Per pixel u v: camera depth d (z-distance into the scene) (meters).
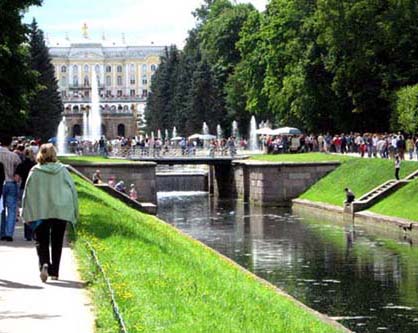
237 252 71.88
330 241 77.62
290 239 80.06
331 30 133.12
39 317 22.44
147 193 122.88
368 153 127.56
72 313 22.94
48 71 192.12
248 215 107.81
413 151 121.56
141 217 65.19
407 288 53.47
